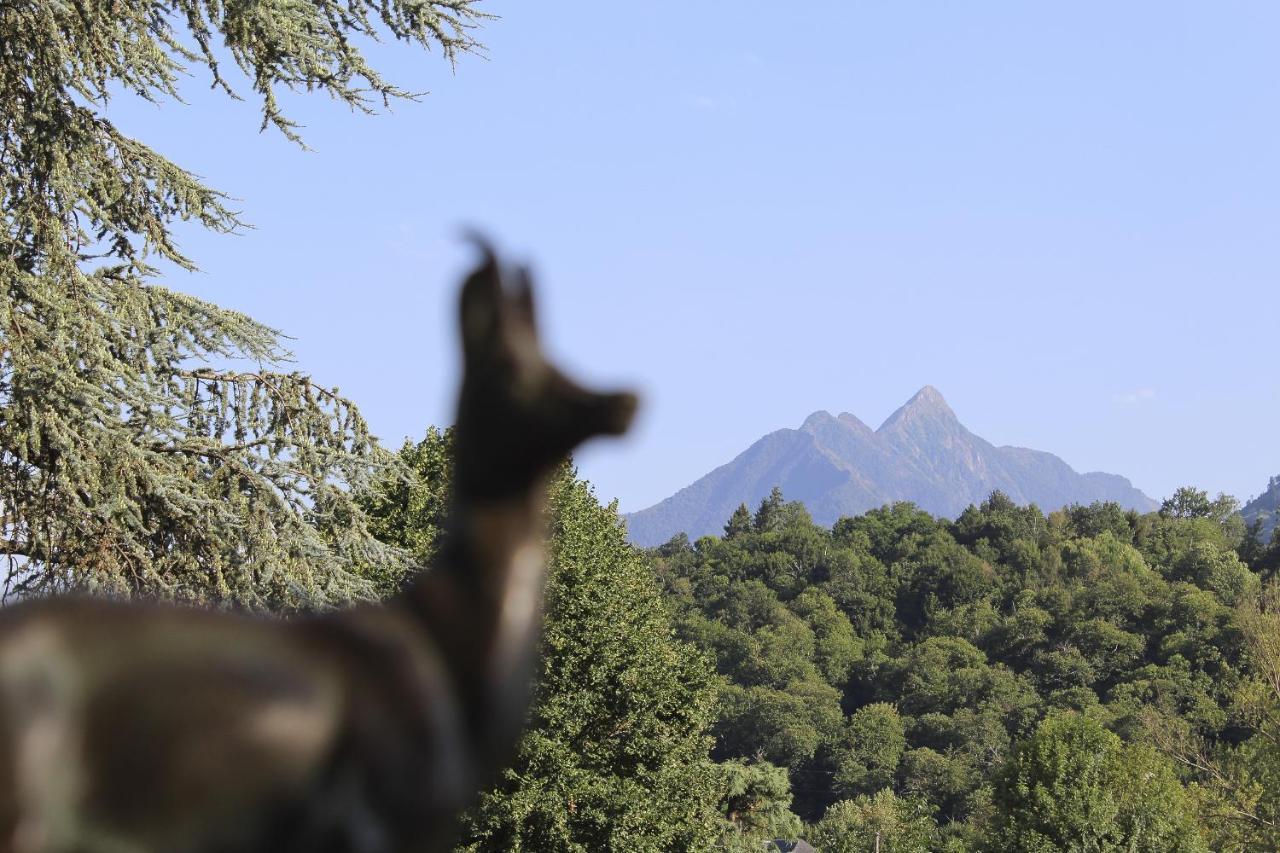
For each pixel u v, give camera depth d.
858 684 177.50
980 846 62.09
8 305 12.39
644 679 34.09
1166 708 134.50
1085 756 57.31
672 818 34.62
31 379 12.01
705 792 37.34
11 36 13.38
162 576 12.91
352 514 13.91
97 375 12.72
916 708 163.75
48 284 13.12
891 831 106.94
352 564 14.16
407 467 14.59
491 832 28.75
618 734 33.88
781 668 171.25
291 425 13.98
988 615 187.38
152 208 14.27
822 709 158.38
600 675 31.97
